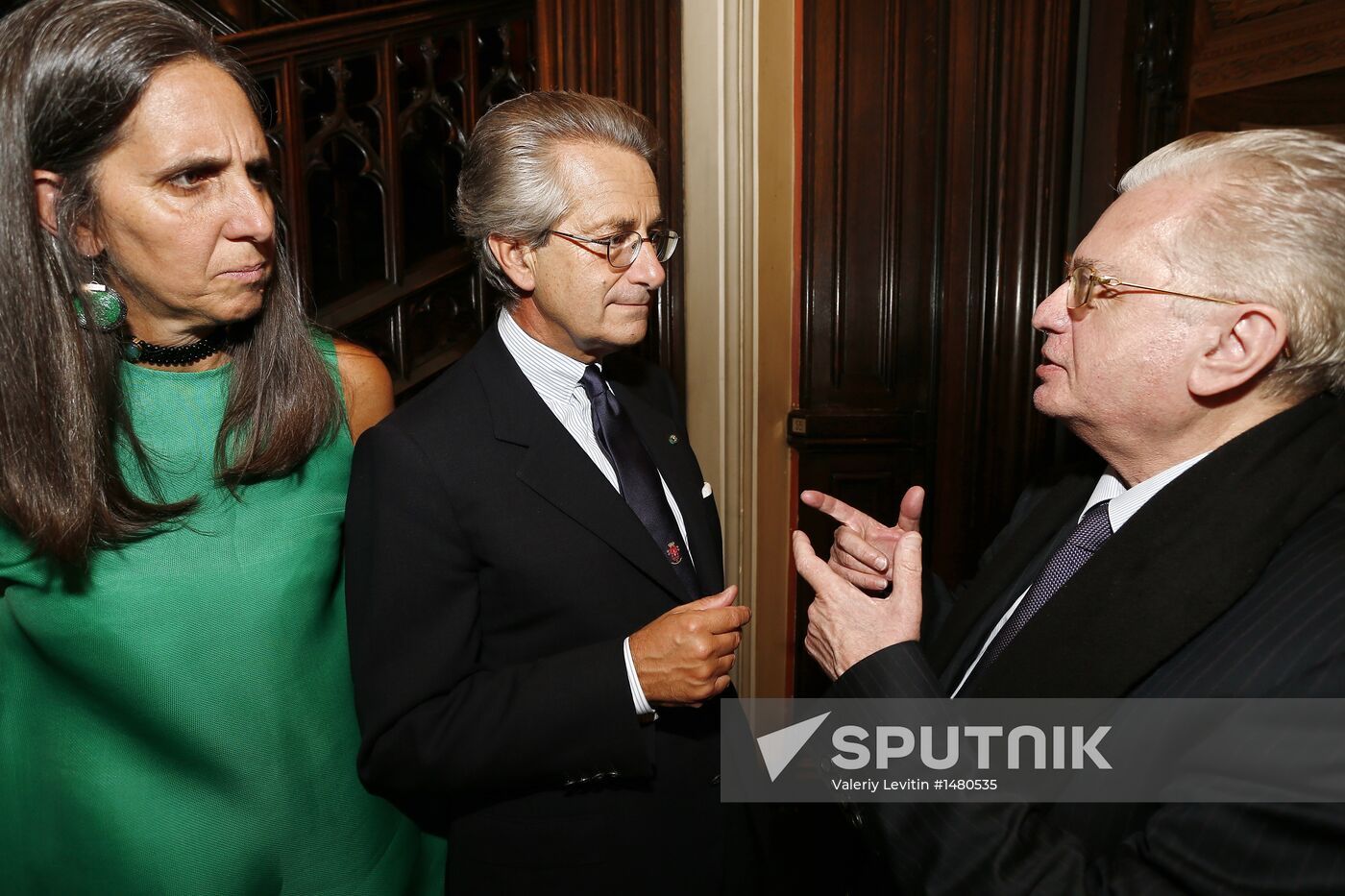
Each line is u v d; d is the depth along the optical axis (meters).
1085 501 1.13
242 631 1.02
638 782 1.12
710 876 1.18
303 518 1.09
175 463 1.01
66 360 0.89
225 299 0.93
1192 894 0.70
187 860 1.02
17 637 1.01
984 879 0.79
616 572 1.11
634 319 1.12
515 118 1.08
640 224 1.09
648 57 2.41
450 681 1.04
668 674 0.98
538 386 1.19
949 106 2.30
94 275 0.91
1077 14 2.16
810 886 2.07
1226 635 0.79
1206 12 1.86
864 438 2.49
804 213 2.41
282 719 1.04
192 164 0.86
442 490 1.04
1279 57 1.70
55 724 1.01
